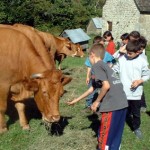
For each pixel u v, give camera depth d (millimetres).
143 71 4086
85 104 5477
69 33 15844
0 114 4363
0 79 4242
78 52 9617
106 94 3488
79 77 8336
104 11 22656
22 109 4480
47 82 3713
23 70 4250
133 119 4324
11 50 4227
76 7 28469
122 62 4137
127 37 4766
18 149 3926
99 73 3438
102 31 23000
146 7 20469
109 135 3514
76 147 3973
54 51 8031
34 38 4727
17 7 24797
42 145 4016
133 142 4184
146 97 6262
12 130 4422
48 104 3717
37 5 25484
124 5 21359
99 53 3500
